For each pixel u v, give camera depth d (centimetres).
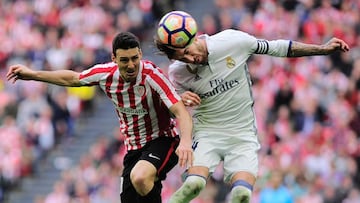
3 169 5625
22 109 5872
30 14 6706
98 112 5897
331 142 4925
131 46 2455
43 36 6450
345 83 5288
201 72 2534
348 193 4600
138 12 6241
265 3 5919
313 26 5725
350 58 5444
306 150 4825
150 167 2548
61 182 5288
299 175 4631
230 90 2555
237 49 2534
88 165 5262
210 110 2577
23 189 5588
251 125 2598
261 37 5728
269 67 5403
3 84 6138
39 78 2541
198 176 2520
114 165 5203
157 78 2503
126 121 2592
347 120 5078
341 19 5778
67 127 5831
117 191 5031
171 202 2481
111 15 6328
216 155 2577
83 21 6388
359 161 4891
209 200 4678
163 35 2444
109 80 2530
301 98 5175
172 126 2620
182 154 2386
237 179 2534
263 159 4766
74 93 5881
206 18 5844
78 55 6169
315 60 5394
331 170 4747
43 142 5747
